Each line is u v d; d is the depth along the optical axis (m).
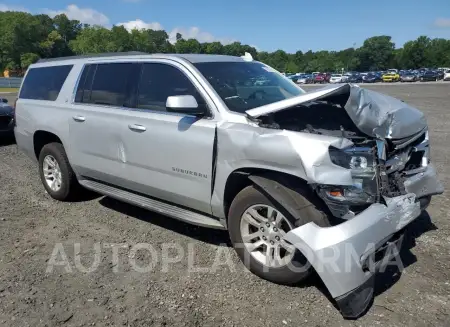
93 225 4.75
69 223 4.81
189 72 3.99
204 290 3.38
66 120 5.08
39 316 3.06
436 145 9.00
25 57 97.88
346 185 2.91
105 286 3.46
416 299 3.22
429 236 4.32
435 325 2.91
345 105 3.43
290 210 3.09
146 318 3.03
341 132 3.44
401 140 3.50
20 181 6.61
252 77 4.32
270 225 3.38
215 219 3.88
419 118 3.80
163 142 3.98
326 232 2.91
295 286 3.41
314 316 3.03
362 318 3.00
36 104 5.61
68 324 2.97
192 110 3.65
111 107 4.59
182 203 4.05
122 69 4.61
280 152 3.11
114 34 115.50
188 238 4.35
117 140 4.46
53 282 3.53
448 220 4.72
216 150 3.59
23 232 4.57
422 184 3.75
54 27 135.25
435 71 66.50
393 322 2.95
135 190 4.53
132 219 4.91
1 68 101.31
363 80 69.44
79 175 5.22
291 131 3.19
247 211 3.48
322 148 2.94
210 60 4.29
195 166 3.76
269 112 3.33
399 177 3.50
